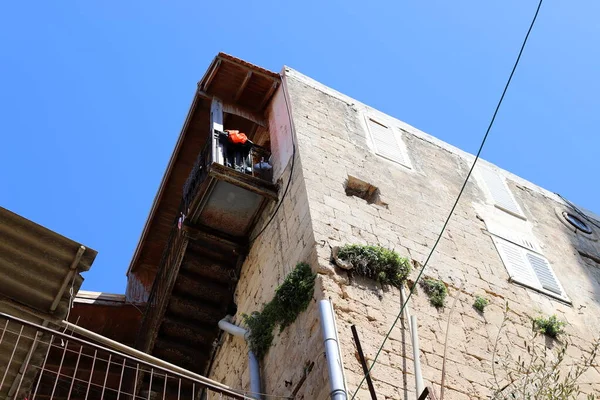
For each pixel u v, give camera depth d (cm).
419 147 1692
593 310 1478
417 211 1456
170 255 1462
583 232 1756
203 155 1478
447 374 1119
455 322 1230
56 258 895
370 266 1222
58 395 1458
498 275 1418
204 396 1405
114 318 1573
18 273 895
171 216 1670
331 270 1181
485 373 1155
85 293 1559
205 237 1430
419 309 1211
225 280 1457
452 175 1664
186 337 1437
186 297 1430
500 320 1295
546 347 1296
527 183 1834
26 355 918
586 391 1259
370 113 1706
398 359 1098
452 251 1405
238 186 1398
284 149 1506
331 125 1571
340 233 1276
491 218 1595
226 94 1653
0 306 902
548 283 1481
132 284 1639
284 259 1291
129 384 1438
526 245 1572
